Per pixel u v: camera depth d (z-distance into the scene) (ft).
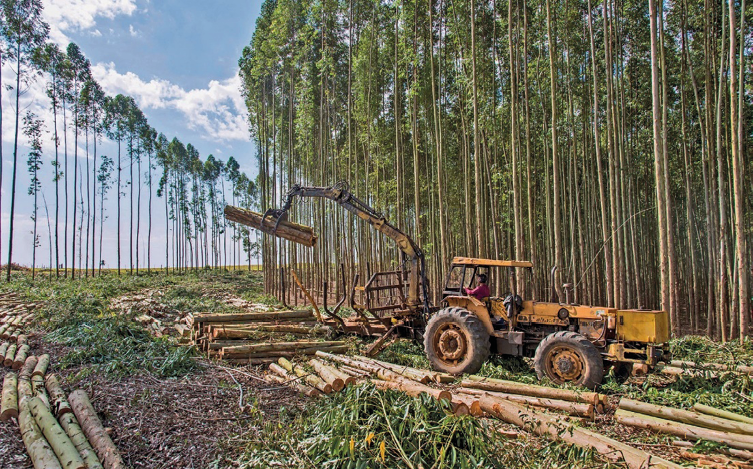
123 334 24.09
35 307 35.19
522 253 34.60
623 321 21.49
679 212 56.59
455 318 23.45
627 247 44.29
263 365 22.95
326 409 13.71
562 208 51.55
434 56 48.42
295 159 78.89
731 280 36.76
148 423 13.88
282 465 11.34
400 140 50.93
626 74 47.73
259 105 79.56
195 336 26.03
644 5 43.52
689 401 17.07
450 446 11.03
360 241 64.13
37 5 64.95
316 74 64.03
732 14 29.32
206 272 142.20
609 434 15.28
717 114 34.22
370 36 51.65
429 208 52.44
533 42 44.91
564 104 46.93
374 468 10.36
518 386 18.84
